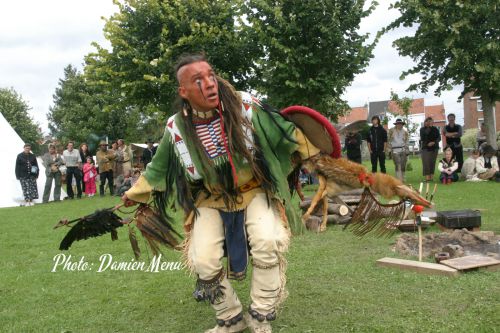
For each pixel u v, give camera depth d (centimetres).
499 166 1470
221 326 387
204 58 363
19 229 1016
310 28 1476
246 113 369
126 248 742
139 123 4266
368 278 505
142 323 430
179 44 1716
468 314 392
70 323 439
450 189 1268
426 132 1502
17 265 675
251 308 370
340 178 386
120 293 517
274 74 1523
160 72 1761
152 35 1791
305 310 427
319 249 641
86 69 1892
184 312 450
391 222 406
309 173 398
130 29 1786
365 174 383
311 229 754
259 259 360
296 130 381
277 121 374
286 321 405
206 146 365
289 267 561
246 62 1781
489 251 597
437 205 988
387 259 550
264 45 1514
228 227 370
